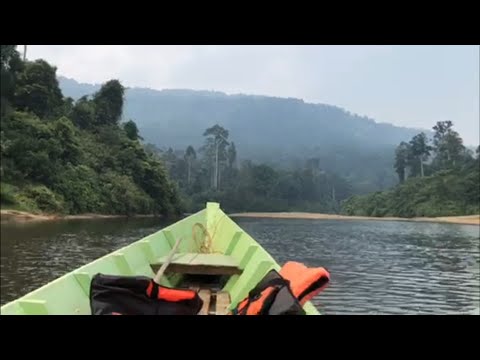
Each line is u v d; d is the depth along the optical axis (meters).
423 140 109.38
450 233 45.19
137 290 3.36
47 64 49.62
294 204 126.88
